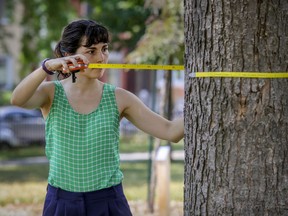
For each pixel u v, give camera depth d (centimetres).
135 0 2352
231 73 497
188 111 529
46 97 554
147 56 1345
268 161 497
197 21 516
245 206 499
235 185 501
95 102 553
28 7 3052
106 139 544
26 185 1839
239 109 498
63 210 542
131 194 1572
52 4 3011
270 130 496
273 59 496
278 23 496
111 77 4919
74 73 517
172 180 1808
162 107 1380
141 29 2584
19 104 530
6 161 2714
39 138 3344
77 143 541
